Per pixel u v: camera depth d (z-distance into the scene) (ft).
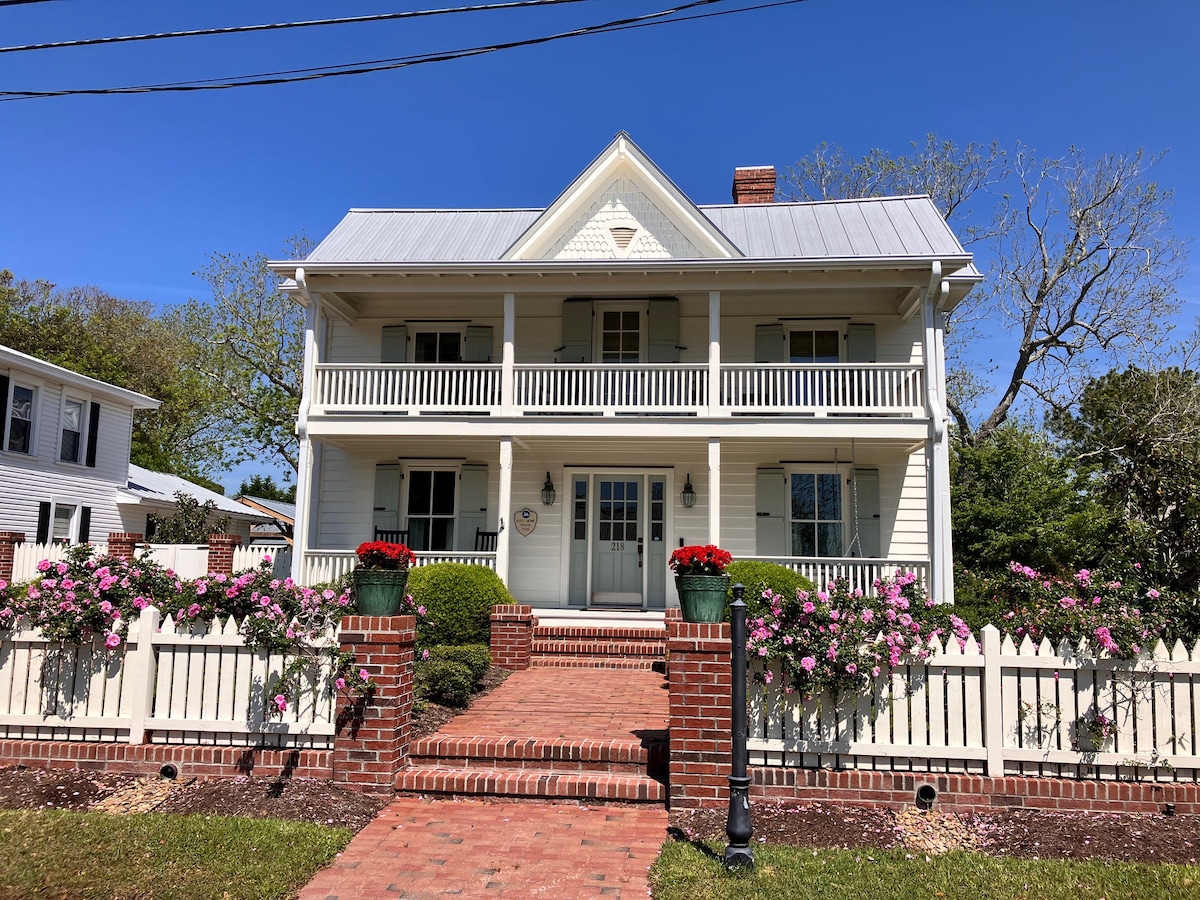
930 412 38.34
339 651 19.17
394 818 17.62
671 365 40.34
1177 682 17.54
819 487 44.73
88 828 16.38
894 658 17.61
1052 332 73.31
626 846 16.29
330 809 17.62
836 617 18.08
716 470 39.01
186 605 19.84
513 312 40.93
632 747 19.86
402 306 47.37
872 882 14.52
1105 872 14.84
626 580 45.09
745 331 45.88
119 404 64.75
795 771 17.94
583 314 45.37
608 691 28.25
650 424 39.58
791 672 17.98
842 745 17.99
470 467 45.75
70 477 58.90
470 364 41.52
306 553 40.22
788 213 49.42
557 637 35.91
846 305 45.24
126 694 19.63
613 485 45.88
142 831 16.26
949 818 17.08
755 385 40.83
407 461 46.50
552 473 45.75
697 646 18.21
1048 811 17.20
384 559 20.10
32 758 19.43
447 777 18.92
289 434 94.07
